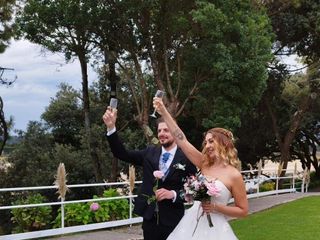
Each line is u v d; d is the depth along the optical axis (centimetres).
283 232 1136
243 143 3133
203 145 499
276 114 3050
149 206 530
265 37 1759
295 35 2739
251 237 1076
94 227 1122
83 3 1728
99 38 1914
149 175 541
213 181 464
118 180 2470
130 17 1747
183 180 525
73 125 2870
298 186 2639
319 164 4022
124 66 2120
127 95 2569
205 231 481
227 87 1703
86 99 2159
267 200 1852
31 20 1816
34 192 2356
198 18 1591
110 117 540
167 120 512
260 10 2056
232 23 1678
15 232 1135
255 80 1717
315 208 1573
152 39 1852
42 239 1039
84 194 2458
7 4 1861
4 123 2331
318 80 2694
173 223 520
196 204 498
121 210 1223
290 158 3853
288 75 2783
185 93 1936
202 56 1694
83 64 2077
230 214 470
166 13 1752
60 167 1038
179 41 1822
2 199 2291
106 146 2541
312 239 1050
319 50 2844
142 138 2484
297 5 2416
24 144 2688
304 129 3478
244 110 1805
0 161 2652
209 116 1814
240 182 473
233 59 1695
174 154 535
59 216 1149
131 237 1066
